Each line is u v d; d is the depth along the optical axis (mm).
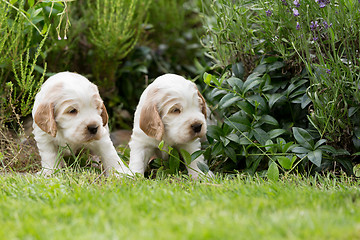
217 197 3422
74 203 3412
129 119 7469
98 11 6758
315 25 4320
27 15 5641
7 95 5895
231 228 2643
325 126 4512
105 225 2764
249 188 3717
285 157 4340
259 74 5047
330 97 4469
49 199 3521
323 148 4512
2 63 5828
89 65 7246
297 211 2998
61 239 2553
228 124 4844
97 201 3387
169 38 8508
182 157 5000
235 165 5043
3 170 4992
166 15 8484
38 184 3896
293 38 4785
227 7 5254
